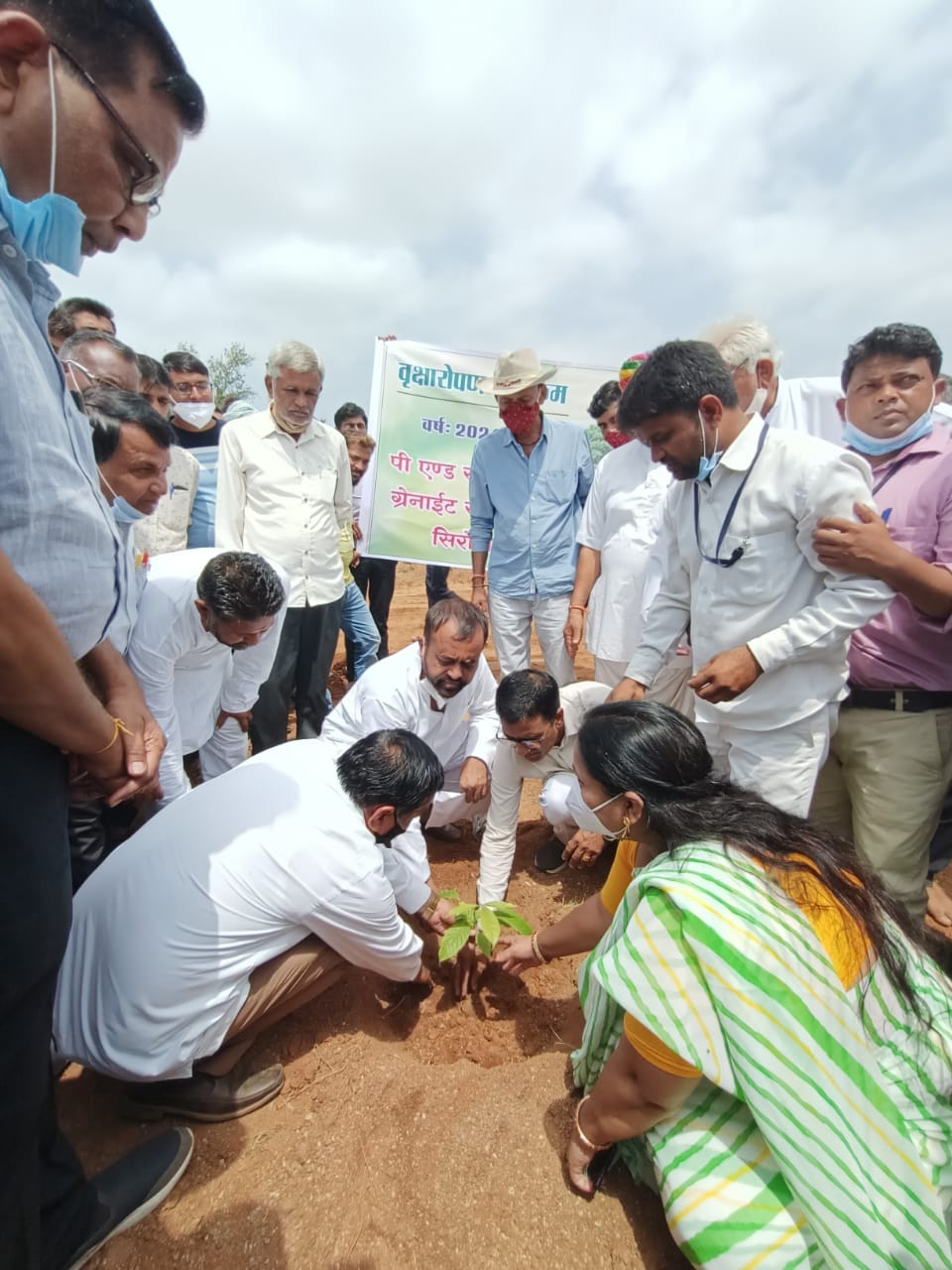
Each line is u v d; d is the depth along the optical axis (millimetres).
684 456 2295
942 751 2604
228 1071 2139
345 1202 1833
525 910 3326
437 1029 2652
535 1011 2703
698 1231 1519
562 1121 1998
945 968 2332
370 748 2221
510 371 4059
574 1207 1789
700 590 2578
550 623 4551
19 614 1038
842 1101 1424
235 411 5152
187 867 2010
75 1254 1613
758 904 1531
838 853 1696
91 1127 2096
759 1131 1593
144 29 1120
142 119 1173
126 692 1996
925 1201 1418
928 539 2486
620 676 4098
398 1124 2037
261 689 4164
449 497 5984
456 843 3957
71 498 1197
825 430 3289
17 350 1082
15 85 1065
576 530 4555
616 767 1744
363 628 5855
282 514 4047
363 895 2150
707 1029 1488
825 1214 1372
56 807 1271
